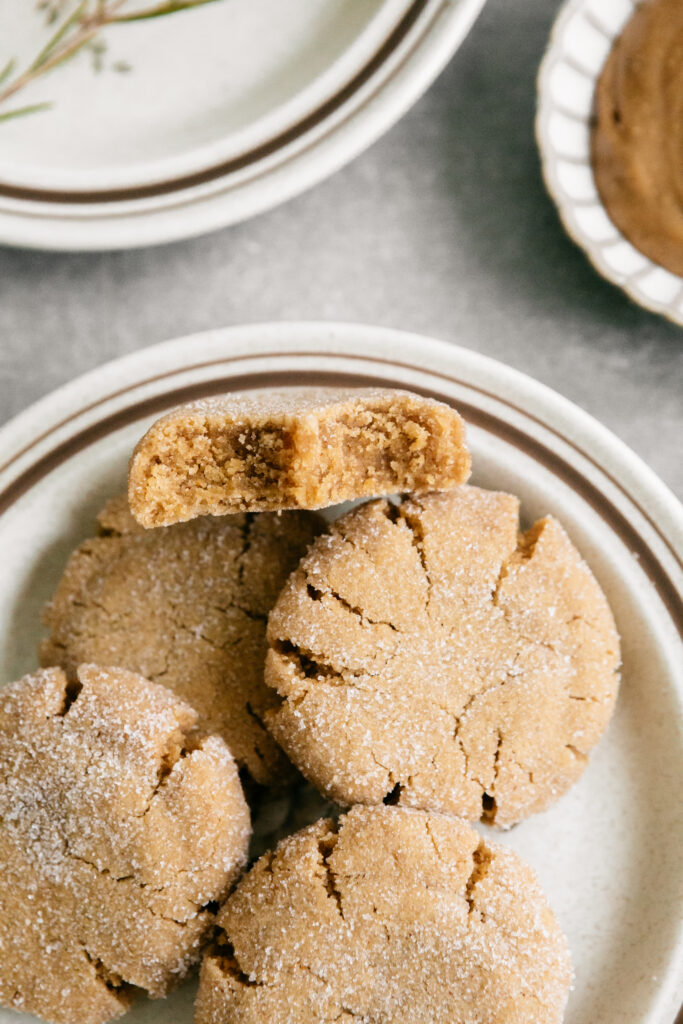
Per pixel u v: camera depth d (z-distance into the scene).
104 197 0.41
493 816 0.38
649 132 0.40
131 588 0.39
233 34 0.42
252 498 0.37
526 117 0.42
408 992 0.36
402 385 0.40
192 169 0.41
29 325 0.42
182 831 0.37
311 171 0.40
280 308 0.42
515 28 0.42
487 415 0.40
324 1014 0.36
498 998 0.36
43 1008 0.37
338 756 0.37
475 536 0.38
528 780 0.38
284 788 0.39
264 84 0.42
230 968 0.37
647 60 0.40
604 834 0.40
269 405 0.37
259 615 0.39
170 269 0.42
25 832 0.37
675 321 0.40
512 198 0.42
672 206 0.40
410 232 0.42
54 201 0.41
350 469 0.37
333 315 0.42
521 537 0.39
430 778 0.37
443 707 0.37
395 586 0.38
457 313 0.42
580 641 0.38
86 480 0.40
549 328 0.42
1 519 0.40
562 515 0.39
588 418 0.39
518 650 0.38
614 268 0.40
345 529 0.38
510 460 0.39
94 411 0.40
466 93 0.42
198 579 0.39
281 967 0.36
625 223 0.40
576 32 0.40
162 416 0.38
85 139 0.42
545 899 0.37
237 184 0.41
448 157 0.42
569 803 0.40
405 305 0.42
